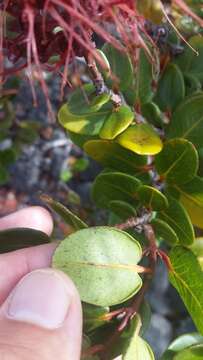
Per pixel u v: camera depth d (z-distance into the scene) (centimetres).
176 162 9
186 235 9
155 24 9
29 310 8
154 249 9
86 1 6
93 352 8
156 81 9
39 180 20
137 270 8
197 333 10
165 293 18
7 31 7
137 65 8
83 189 20
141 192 9
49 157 20
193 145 9
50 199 9
